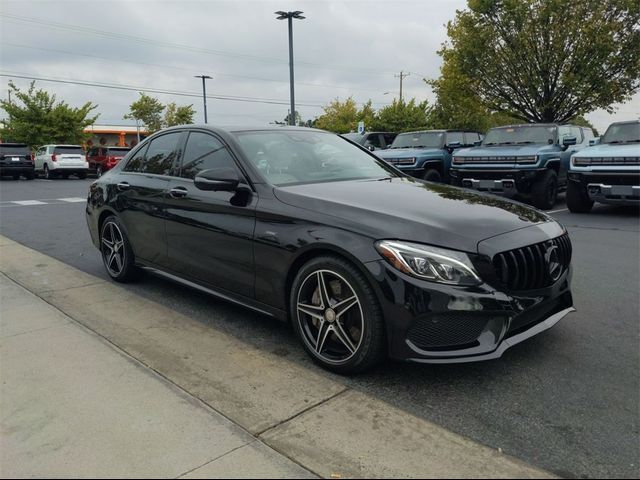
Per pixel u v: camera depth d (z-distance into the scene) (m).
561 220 8.94
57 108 35.91
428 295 2.76
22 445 2.45
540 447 2.43
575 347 3.53
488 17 21.05
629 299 4.56
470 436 2.52
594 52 19.67
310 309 3.23
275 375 3.15
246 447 2.43
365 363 3.00
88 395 2.90
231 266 3.72
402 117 36.47
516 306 2.89
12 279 5.35
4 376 3.13
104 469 2.27
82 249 6.96
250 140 4.05
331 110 46.75
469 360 2.78
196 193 4.00
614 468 2.28
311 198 3.34
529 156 9.98
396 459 2.34
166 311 4.31
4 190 17.95
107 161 27.48
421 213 3.10
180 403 2.81
